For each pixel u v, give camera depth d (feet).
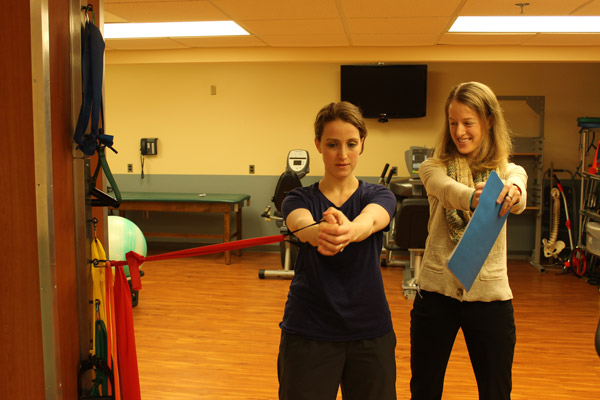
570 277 18.48
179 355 11.35
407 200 14.26
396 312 14.26
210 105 22.30
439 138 6.20
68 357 5.69
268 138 22.12
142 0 12.79
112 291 6.01
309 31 16.20
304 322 4.86
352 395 4.98
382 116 20.79
